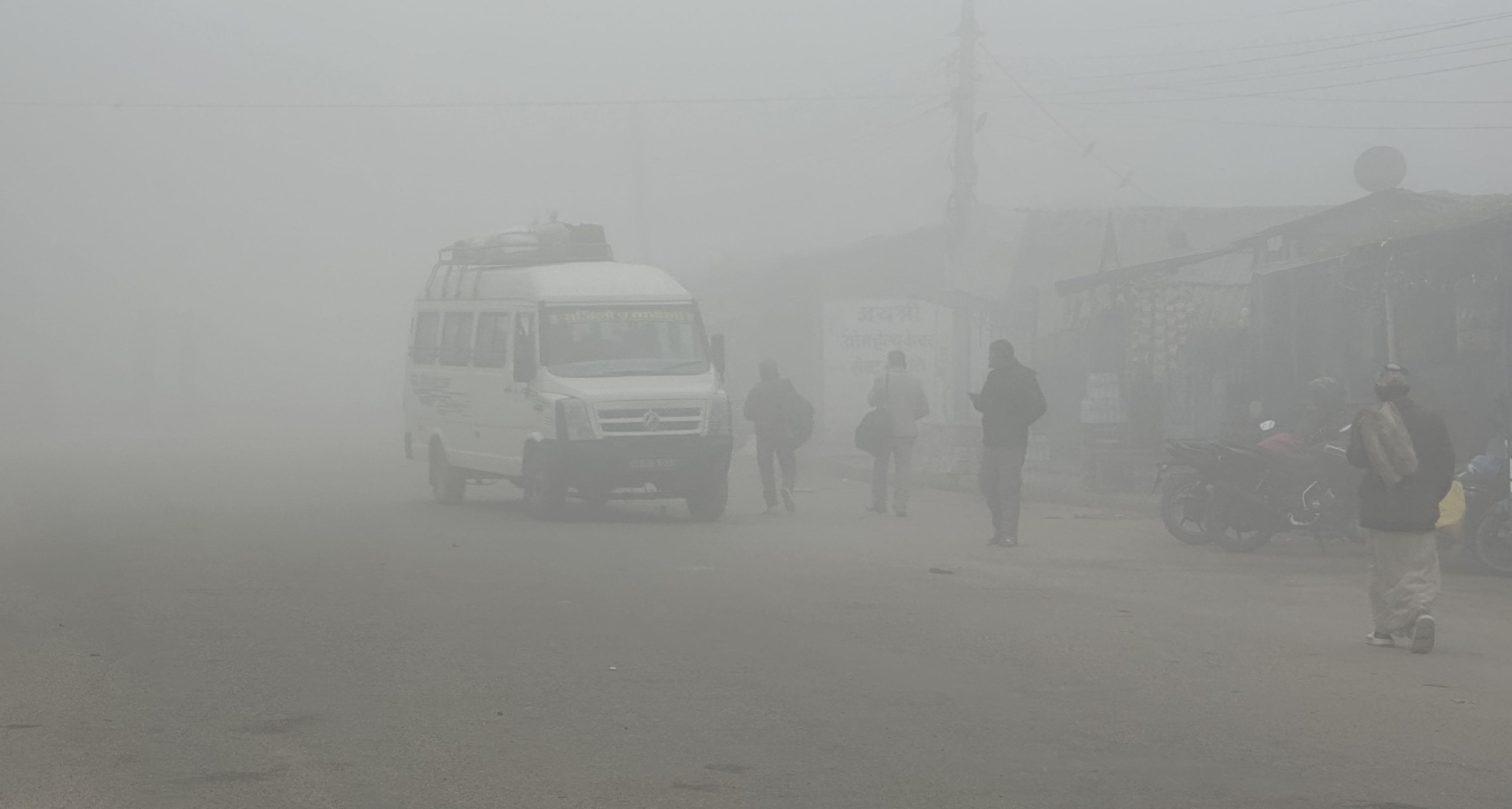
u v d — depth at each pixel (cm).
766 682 937
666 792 689
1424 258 1942
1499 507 1480
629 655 1024
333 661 1005
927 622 1166
